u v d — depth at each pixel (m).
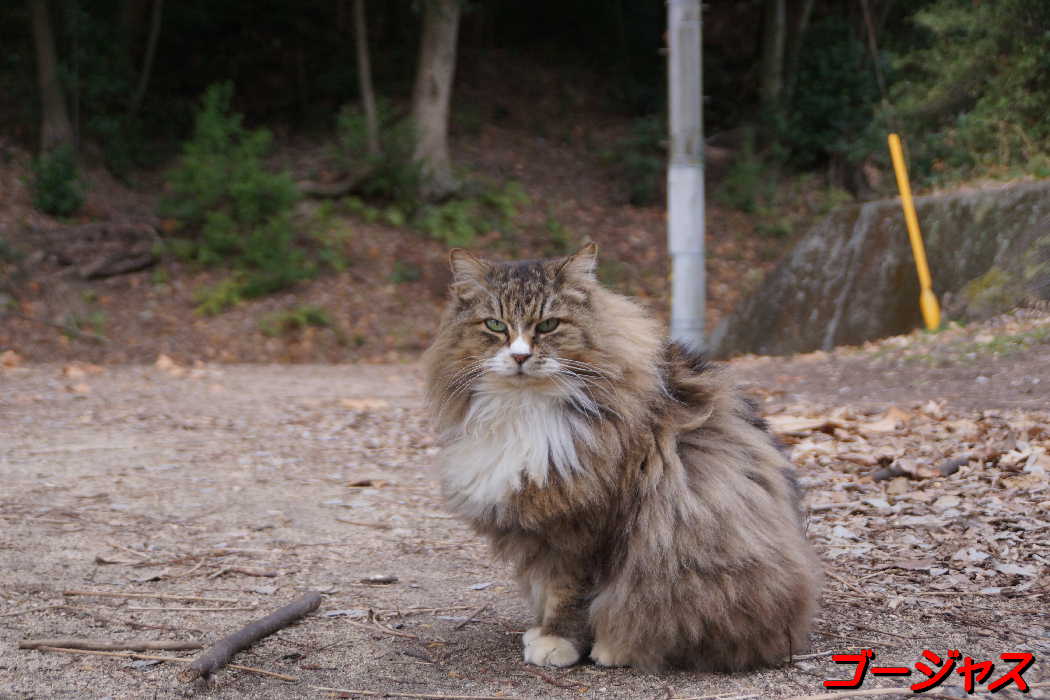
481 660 3.69
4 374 13.66
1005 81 17.03
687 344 3.97
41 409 10.20
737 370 11.79
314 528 5.68
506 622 4.14
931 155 18.42
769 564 3.36
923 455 6.72
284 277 19.16
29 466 7.22
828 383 10.19
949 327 11.38
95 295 18.27
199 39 26.39
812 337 13.47
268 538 5.45
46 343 16.66
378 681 3.47
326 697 3.33
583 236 22.30
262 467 7.41
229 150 20.64
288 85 26.25
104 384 12.62
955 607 4.22
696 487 3.36
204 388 12.34
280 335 17.70
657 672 3.52
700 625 3.37
